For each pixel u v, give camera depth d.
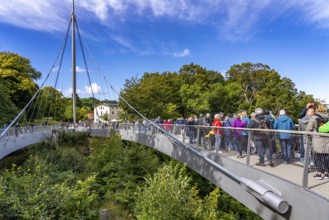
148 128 17.97
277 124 6.28
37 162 15.12
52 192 7.94
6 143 14.86
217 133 8.41
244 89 50.62
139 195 8.91
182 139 11.61
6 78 32.81
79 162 18.19
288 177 5.02
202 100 37.62
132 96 27.17
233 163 7.10
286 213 4.84
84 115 71.38
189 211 7.36
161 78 38.62
